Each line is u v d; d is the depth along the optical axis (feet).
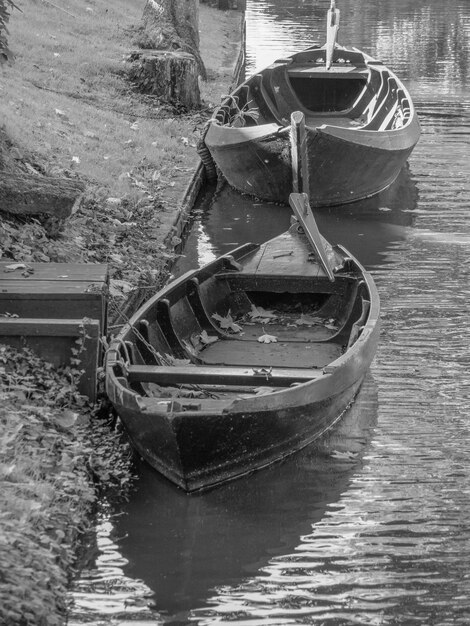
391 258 61.46
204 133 75.87
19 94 74.38
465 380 44.09
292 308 49.19
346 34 159.02
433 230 67.46
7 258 45.03
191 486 34.42
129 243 56.85
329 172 70.33
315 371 37.40
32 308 38.68
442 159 85.20
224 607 28.76
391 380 44.06
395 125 80.28
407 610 28.60
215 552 31.50
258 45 144.97
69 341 37.52
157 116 86.99
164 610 28.53
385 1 211.00
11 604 24.88
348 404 41.04
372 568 30.60
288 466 36.65
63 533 29.25
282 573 30.40
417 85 116.06
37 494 30.22
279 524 33.09
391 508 34.14
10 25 94.07
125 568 30.48
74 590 29.25
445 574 30.37
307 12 189.67
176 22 101.09
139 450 35.65
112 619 27.96
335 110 91.66
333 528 32.91
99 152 70.64
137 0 126.82
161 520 33.01
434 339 48.52
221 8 162.09
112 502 33.78
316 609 28.68
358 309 45.37
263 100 87.40
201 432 33.30
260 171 71.51
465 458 37.40
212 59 118.21
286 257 49.65
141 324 40.83
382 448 38.11
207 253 63.05
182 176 73.20
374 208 72.84
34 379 37.01
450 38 154.61
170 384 39.93
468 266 59.88
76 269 41.75
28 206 48.01
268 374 36.83
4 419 33.71
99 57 93.45
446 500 34.53
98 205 59.36
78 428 36.01
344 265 48.01
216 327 45.65
